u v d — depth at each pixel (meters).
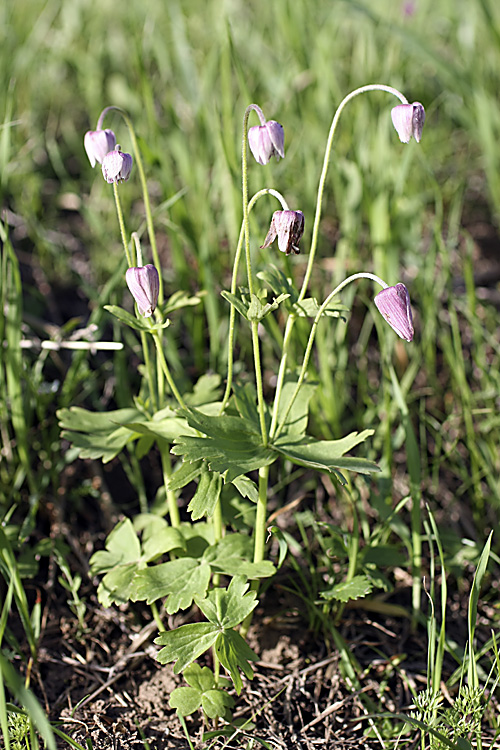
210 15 0.97
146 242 0.79
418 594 0.57
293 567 0.60
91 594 0.59
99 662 0.56
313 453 0.53
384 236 0.67
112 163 0.52
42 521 0.62
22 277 0.74
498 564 0.60
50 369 0.68
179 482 0.52
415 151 0.68
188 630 0.52
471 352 0.68
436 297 0.69
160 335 0.55
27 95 0.91
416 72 0.87
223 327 0.68
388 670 0.56
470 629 0.52
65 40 0.98
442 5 0.90
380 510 0.59
